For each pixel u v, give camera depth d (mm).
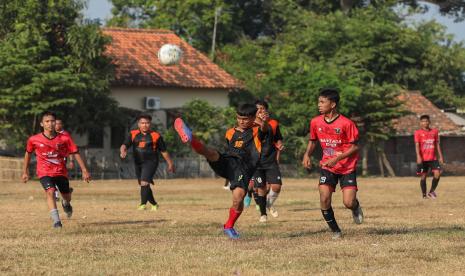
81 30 95188
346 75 124875
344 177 28156
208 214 40719
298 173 114250
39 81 90562
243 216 39094
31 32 94438
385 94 117562
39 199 56625
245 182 27672
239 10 172125
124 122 103875
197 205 48750
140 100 115938
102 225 34438
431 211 42031
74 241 27453
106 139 111125
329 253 24000
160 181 95688
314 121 28016
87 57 95875
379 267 21516
